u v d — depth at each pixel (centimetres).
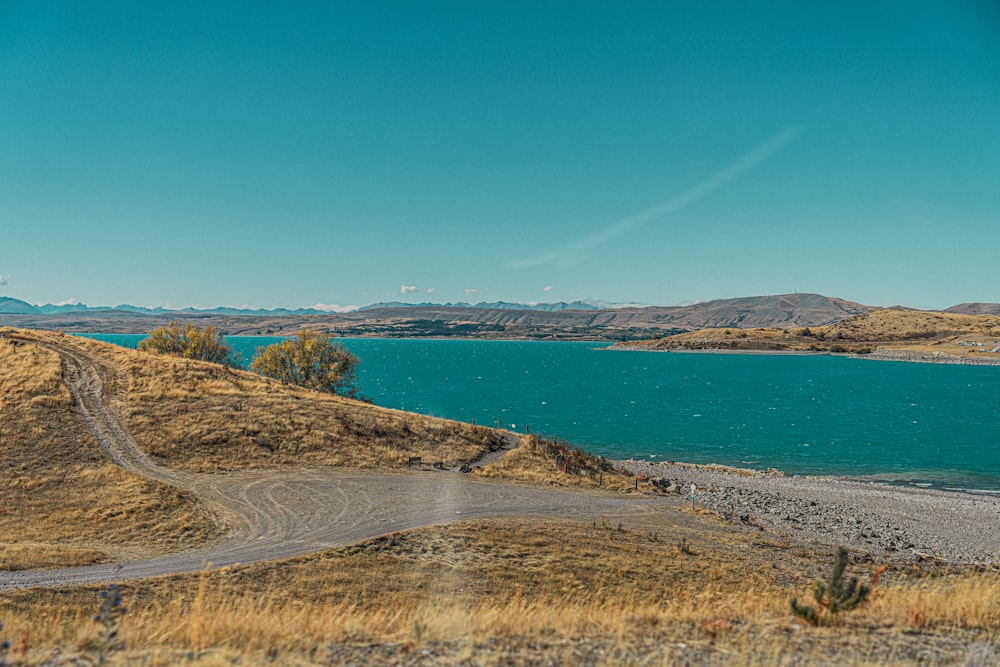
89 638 924
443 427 5928
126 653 859
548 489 4675
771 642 989
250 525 3259
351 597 2320
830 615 1105
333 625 1066
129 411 4962
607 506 4244
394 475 4575
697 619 1149
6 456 3884
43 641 943
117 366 6003
